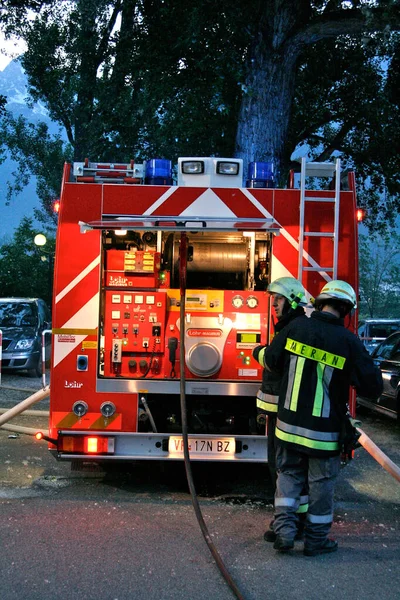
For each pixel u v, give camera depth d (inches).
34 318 607.8
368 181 818.8
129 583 158.1
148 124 691.4
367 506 239.8
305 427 181.8
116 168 241.8
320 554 182.1
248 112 547.5
